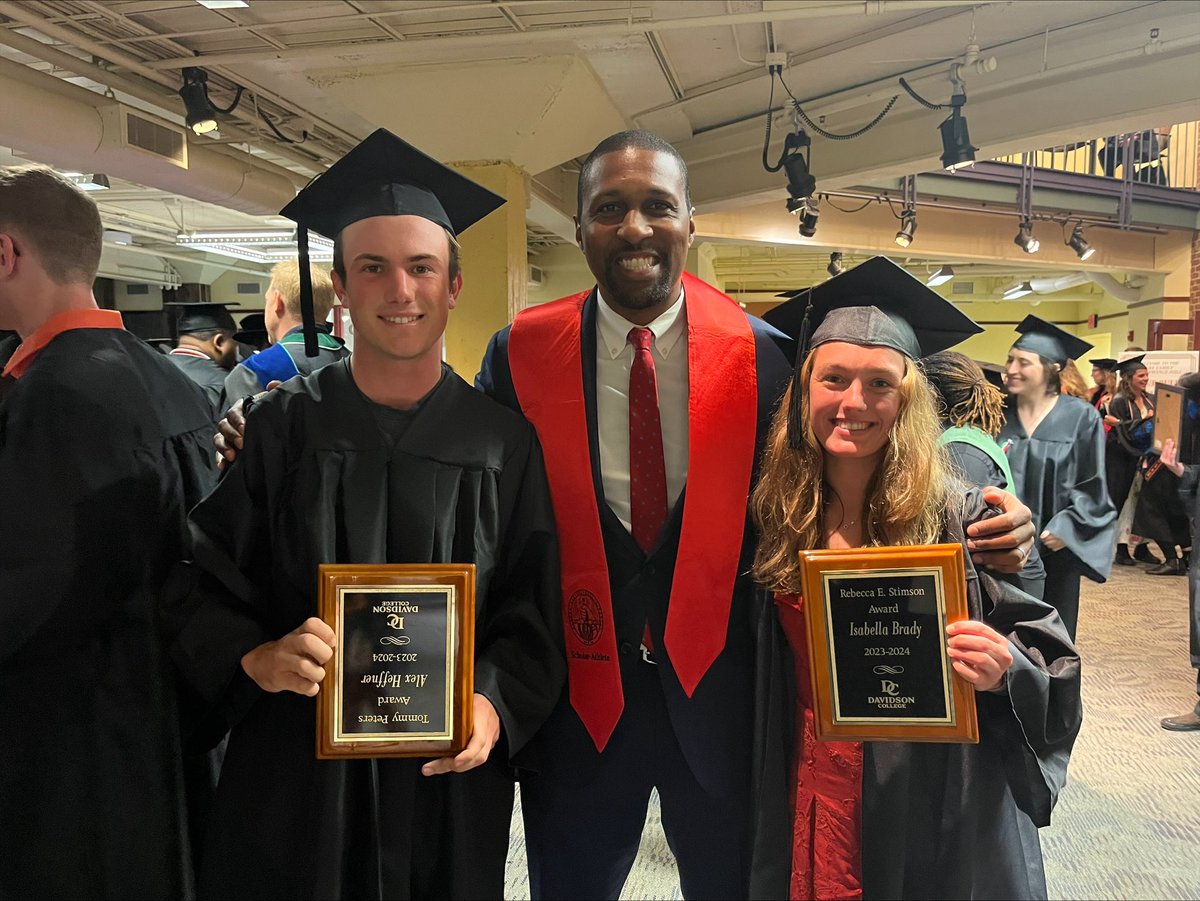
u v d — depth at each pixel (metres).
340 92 5.05
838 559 1.21
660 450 1.52
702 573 1.47
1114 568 7.14
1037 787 1.23
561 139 5.54
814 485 1.35
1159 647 4.72
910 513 1.29
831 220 8.52
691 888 1.52
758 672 1.37
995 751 1.29
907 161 5.70
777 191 6.41
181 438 1.49
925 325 1.45
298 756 1.23
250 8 4.18
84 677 1.37
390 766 1.24
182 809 1.45
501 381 1.62
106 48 4.56
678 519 1.49
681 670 1.45
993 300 16.38
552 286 11.98
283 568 1.25
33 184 1.40
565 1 4.14
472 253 5.50
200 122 4.78
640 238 1.42
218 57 4.67
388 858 1.23
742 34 4.76
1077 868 2.48
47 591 1.28
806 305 1.54
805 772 1.33
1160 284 10.49
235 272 13.52
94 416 1.35
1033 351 3.20
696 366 1.52
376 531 1.24
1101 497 3.03
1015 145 5.32
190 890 1.47
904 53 5.07
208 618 1.24
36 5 4.14
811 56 5.08
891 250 8.88
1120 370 7.14
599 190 1.44
